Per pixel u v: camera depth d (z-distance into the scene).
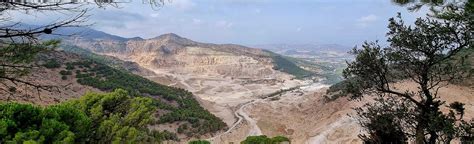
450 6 8.85
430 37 9.23
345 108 61.19
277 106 113.25
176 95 110.44
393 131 10.35
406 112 10.22
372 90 10.82
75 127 8.50
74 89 73.81
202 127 78.12
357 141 44.56
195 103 111.56
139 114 11.16
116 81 99.00
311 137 56.19
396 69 10.18
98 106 10.49
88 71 96.19
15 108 7.57
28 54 6.30
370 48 10.24
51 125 7.42
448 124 9.28
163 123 73.38
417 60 9.70
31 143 6.51
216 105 130.00
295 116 90.44
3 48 6.07
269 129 81.25
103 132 9.73
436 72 9.80
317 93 115.25
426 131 10.65
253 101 137.62
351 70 10.67
